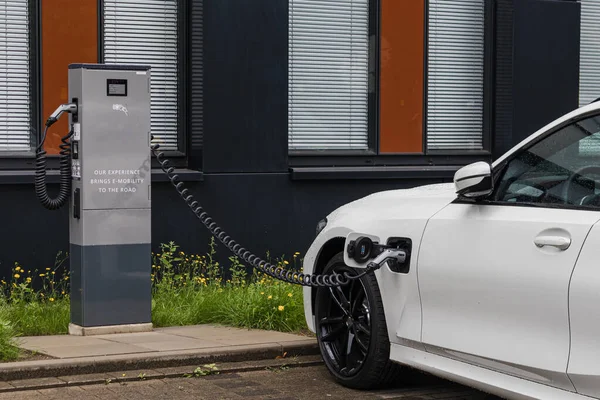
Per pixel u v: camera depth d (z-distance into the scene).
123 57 10.97
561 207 5.48
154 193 10.85
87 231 8.37
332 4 12.14
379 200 7.14
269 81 11.37
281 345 8.02
